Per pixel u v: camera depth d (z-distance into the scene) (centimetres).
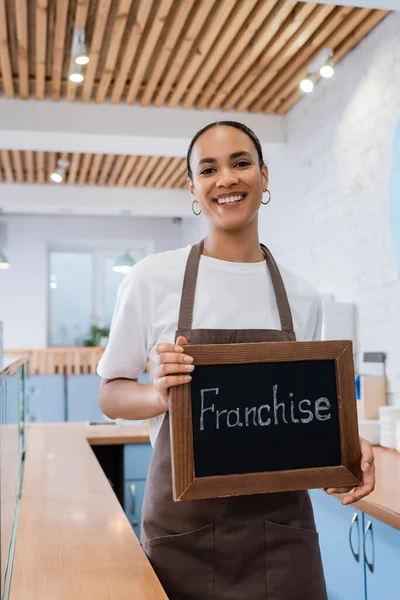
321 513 288
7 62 473
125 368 162
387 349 399
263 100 553
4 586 135
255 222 162
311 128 524
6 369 149
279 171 604
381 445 351
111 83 536
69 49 471
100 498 242
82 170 773
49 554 171
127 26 436
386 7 354
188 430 134
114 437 401
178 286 160
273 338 158
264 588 148
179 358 133
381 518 222
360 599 248
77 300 1087
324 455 143
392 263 396
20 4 390
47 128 550
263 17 403
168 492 152
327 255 494
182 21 409
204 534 149
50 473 291
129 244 1052
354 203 447
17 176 794
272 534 150
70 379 877
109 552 172
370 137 424
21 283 972
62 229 991
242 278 162
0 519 114
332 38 437
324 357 145
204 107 574
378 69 414
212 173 153
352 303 444
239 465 137
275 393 142
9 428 167
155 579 146
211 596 147
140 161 729
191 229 953
